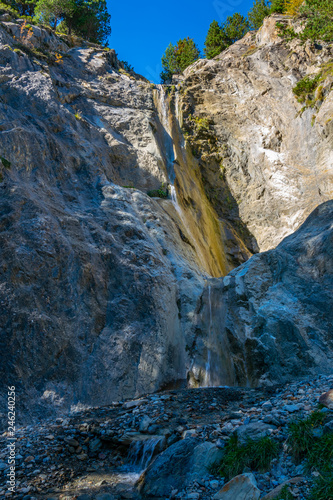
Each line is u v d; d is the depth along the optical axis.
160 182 23.53
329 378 10.80
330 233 13.39
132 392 13.12
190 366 15.09
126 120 25.58
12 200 14.49
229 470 7.43
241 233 26.94
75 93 25.19
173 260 18.08
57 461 9.01
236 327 13.97
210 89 31.75
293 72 30.86
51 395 11.85
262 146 28.22
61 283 13.94
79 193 18.02
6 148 16.03
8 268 12.89
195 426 9.36
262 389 11.89
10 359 11.70
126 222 17.33
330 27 30.22
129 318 14.60
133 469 8.86
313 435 7.32
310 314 12.62
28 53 24.00
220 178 28.52
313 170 25.94
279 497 6.30
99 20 40.59
